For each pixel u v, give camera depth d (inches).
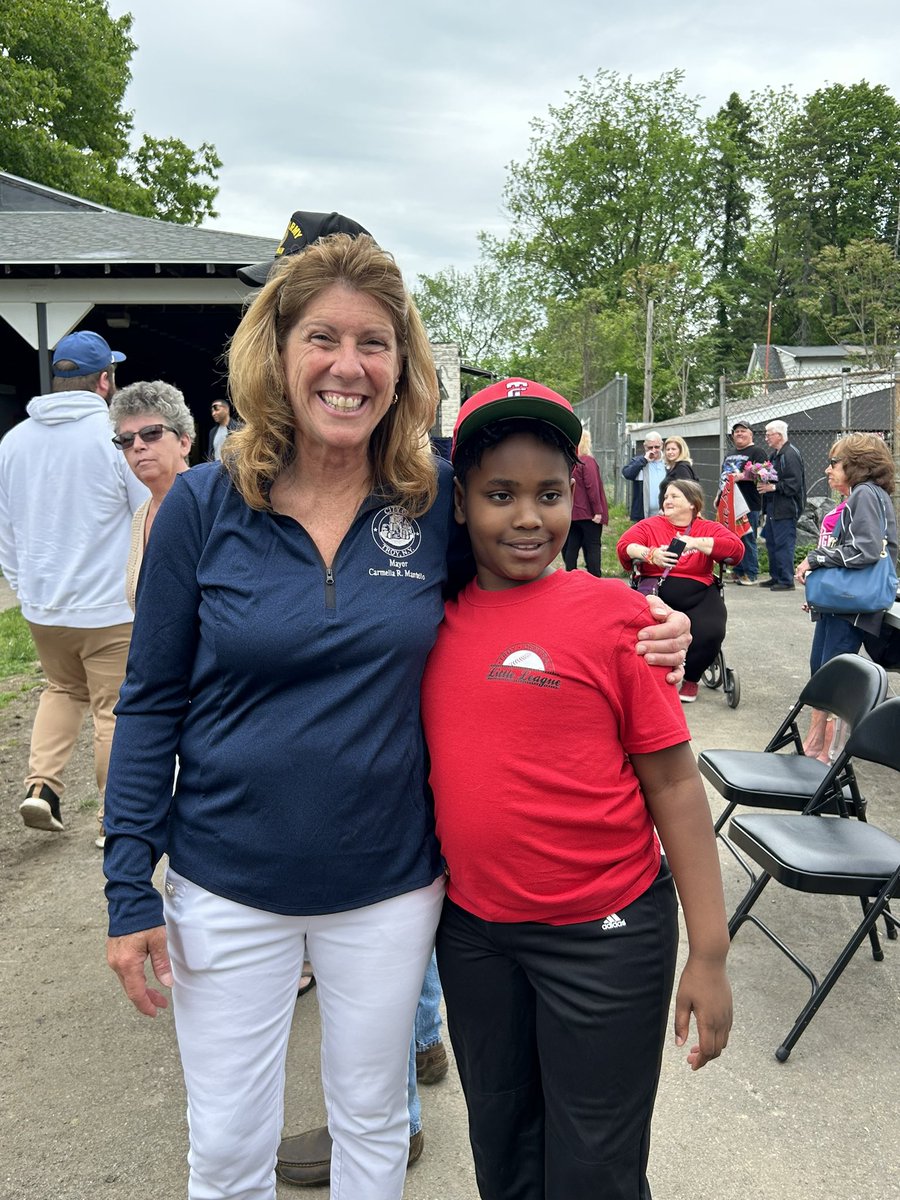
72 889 147.5
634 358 1433.3
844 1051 106.0
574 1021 58.5
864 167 2155.5
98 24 1166.3
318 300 58.2
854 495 184.1
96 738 154.6
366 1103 64.6
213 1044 61.3
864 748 121.6
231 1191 63.6
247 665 57.2
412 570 61.2
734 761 145.0
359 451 60.9
